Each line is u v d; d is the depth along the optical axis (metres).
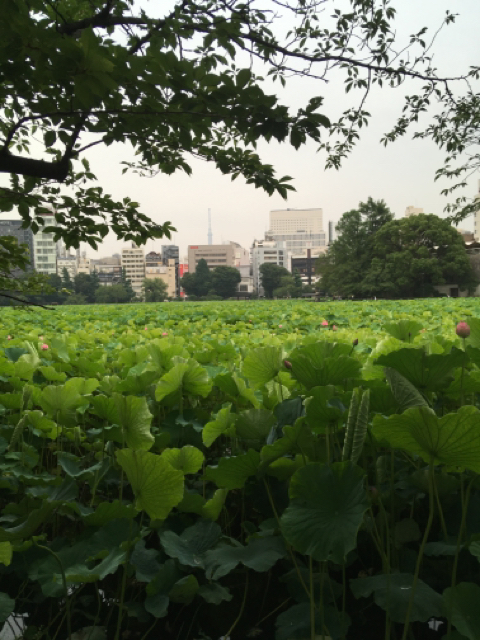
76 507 1.63
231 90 2.52
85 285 135.38
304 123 2.60
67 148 3.22
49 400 2.19
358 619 1.46
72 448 2.66
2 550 1.17
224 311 13.90
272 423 1.79
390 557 1.56
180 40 3.07
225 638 1.37
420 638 1.42
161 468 1.23
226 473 1.60
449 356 1.57
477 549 1.25
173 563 1.43
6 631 1.46
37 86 2.54
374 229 71.06
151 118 2.83
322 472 1.31
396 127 5.95
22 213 4.23
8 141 3.00
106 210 4.32
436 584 1.45
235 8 3.59
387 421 1.19
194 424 2.20
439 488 1.57
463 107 6.30
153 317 12.77
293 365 1.86
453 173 10.73
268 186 3.51
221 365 3.24
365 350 3.60
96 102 2.46
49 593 1.34
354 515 1.21
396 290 64.12
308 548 1.21
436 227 64.50
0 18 2.06
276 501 1.72
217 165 3.49
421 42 5.18
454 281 68.50
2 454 2.14
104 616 1.49
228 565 1.36
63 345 3.52
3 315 11.70
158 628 1.47
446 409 2.38
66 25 3.05
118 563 1.31
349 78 4.59
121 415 1.62
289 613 1.35
